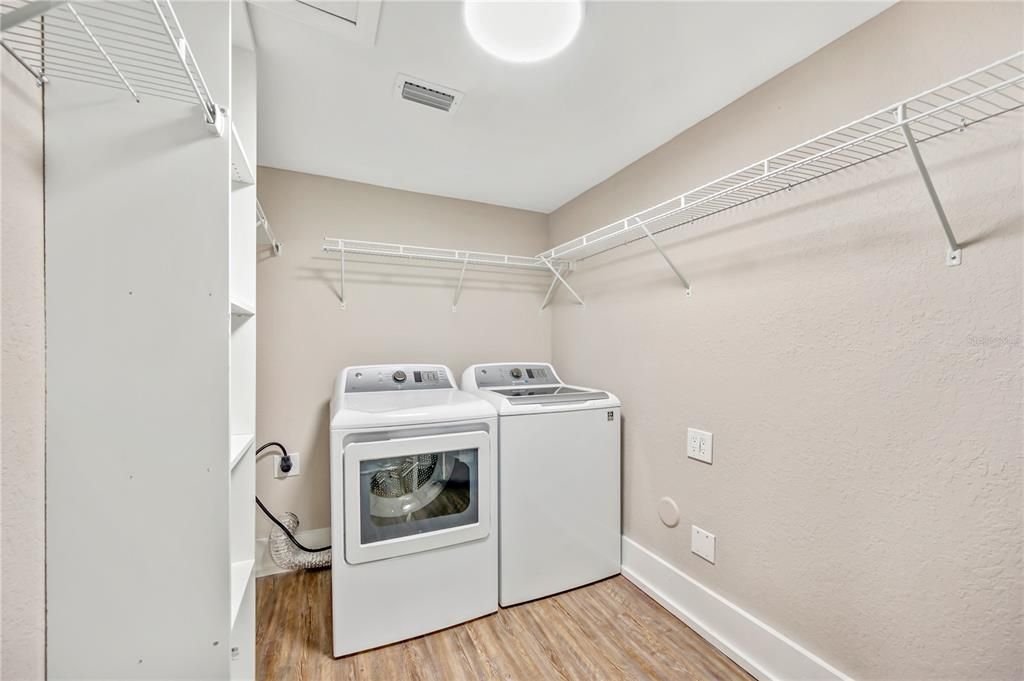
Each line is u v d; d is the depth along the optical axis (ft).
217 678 2.69
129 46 2.63
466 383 7.40
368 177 7.28
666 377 5.96
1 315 2.12
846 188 3.86
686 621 5.38
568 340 8.50
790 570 4.31
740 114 4.90
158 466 2.62
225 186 2.77
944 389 3.22
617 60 4.28
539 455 5.90
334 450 4.78
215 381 2.72
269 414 6.77
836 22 3.75
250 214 4.14
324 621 5.37
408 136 5.88
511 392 7.14
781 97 4.44
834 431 3.95
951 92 3.18
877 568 3.63
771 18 3.70
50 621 2.43
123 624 2.55
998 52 2.96
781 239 4.44
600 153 6.37
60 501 2.45
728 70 4.44
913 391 3.40
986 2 3.01
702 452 5.34
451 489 5.43
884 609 3.58
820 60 4.08
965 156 3.11
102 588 2.52
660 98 4.95
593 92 4.84
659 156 6.13
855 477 3.79
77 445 2.48
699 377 5.43
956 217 3.16
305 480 6.97
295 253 7.00
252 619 3.81
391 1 3.52
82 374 2.50
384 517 5.05
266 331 6.78
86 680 2.50
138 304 2.61
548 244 9.17
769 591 4.51
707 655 4.84
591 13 3.65
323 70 4.46
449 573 5.25
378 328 7.60
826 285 4.01
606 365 7.29
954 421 3.17
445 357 8.18
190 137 2.72
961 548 3.13
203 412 2.70
